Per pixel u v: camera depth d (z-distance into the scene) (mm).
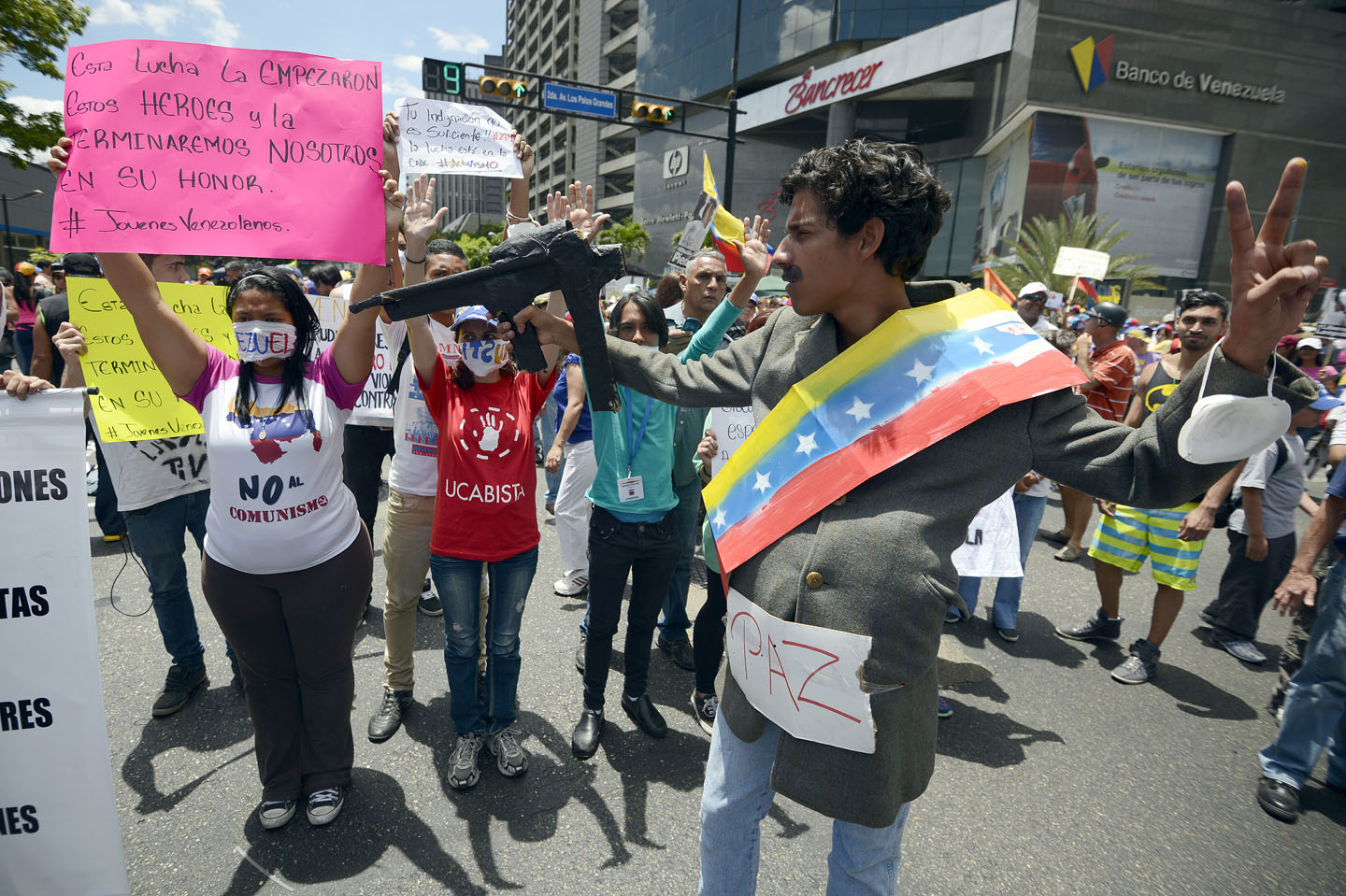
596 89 12547
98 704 1751
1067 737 3027
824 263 1214
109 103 1756
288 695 2232
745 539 1349
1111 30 31797
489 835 2279
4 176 37031
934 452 1171
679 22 54219
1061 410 1151
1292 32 33469
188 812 2314
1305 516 6781
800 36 44219
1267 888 2229
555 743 2799
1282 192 934
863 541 1168
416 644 3535
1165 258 35031
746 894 1547
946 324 1228
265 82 1823
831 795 1230
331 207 1861
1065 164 32938
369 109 1887
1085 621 4168
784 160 47875
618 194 67125
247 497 2008
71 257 4254
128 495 2635
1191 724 3174
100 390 2666
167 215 1779
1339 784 2723
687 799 2504
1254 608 3848
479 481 2365
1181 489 1046
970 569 3668
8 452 1681
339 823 2299
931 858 2285
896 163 1164
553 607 4043
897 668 1172
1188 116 33344
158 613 2785
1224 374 986
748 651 1347
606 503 2629
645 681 2908
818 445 1271
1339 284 35969
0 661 1694
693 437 3393
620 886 2102
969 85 39656
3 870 1739
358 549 2232
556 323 1456
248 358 2000
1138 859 2326
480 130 2645
